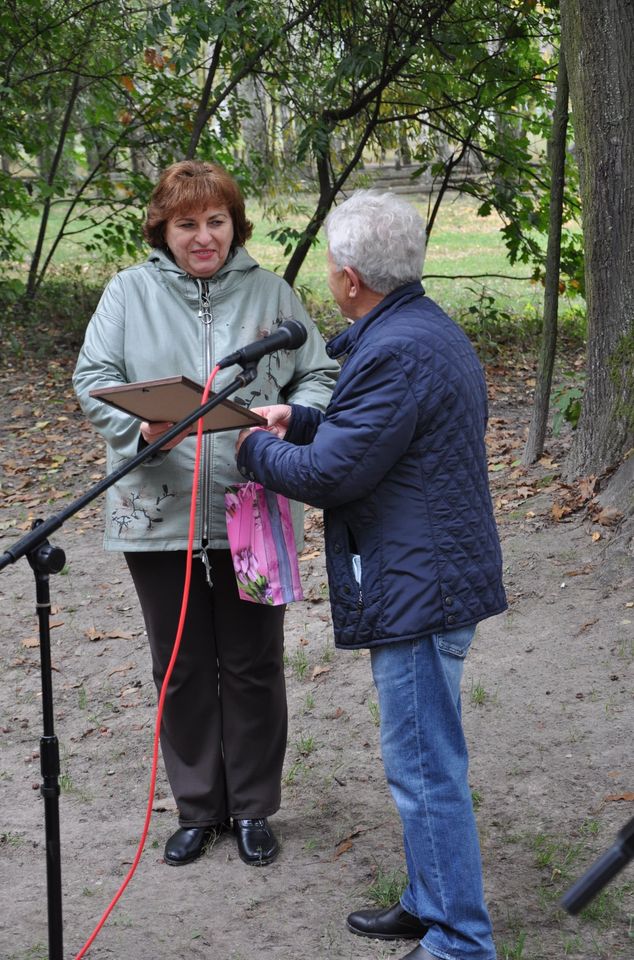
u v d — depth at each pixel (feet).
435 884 8.04
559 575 16.52
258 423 8.44
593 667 13.93
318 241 31.63
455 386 7.75
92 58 33.37
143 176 35.73
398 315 7.91
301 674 14.79
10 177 35.32
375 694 14.06
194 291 9.81
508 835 10.59
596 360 18.71
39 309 36.99
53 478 24.08
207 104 31.86
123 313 9.85
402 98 31.78
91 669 15.74
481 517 7.98
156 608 10.03
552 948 8.83
